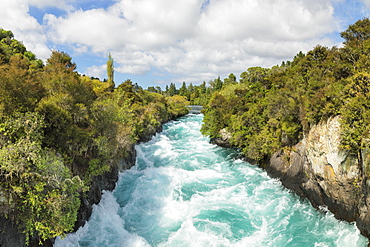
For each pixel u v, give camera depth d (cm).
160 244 1856
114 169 2859
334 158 1981
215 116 5119
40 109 1542
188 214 2275
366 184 1686
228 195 2672
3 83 1355
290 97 2944
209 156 4141
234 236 1948
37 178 1283
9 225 1213
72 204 1483
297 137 2839
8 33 4772
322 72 3081
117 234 1959
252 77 8838
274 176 3075
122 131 2731
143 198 2589
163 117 7369
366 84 1872
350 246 1752
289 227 2064
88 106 2208
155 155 4169
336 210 2075
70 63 2662
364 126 1717
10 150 1184
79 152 1895
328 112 2152
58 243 1630
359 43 2747
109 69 6384
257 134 3716
